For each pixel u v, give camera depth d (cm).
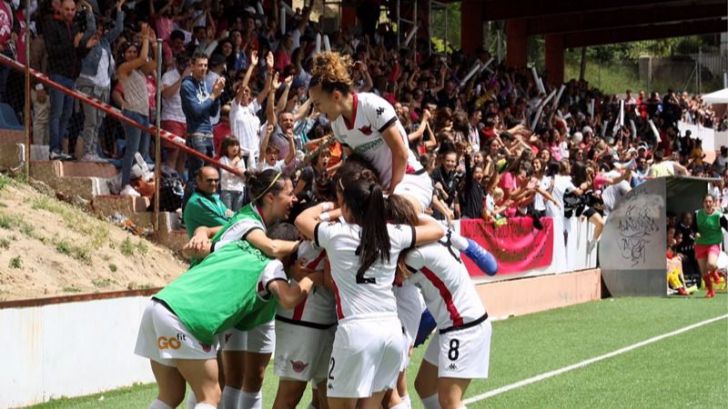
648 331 1378
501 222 1504
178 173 1334
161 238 1259
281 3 1861
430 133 1419
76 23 1298
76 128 1302
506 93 2558
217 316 612
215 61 1395
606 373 1041
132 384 939
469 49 3047
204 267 627
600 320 1500
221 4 1695
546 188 1766
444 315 633
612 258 1903
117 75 1309
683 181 1980
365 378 595
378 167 655
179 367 616
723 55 5069
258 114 1420
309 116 1453
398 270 621
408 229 613
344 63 646
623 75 5222
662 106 3678
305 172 792
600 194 2012
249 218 650
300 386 655
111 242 1180
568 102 2992
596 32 3722
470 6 3052
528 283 1602
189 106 1292
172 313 609
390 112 641
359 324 593
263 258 631
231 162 1256
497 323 1452
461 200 1476
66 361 872
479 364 632
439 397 636
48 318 855
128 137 1280
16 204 1157
